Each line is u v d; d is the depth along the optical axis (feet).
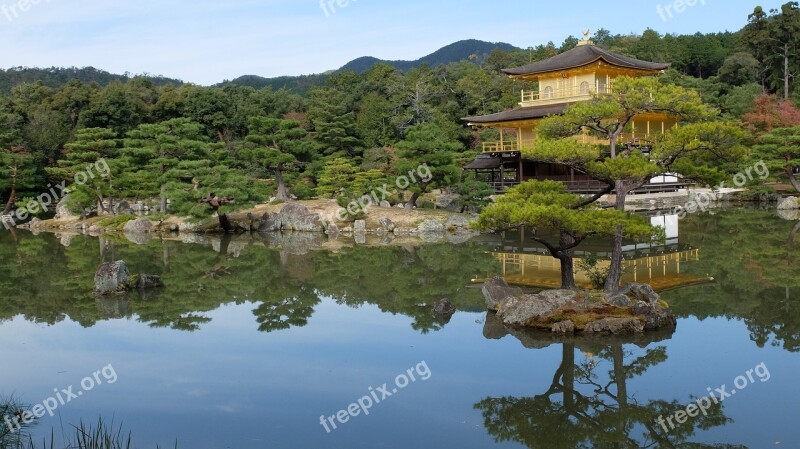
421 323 84.07
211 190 175.42
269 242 167.22
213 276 121.19
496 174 223.10
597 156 75.82
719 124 72.84
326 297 102.58
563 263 88.17
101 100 276.41
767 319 80.38
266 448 48.62
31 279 118.62
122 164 195.72
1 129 235.20
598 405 56.24
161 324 86.48
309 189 214.07
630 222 73.61
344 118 255.09
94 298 103.04
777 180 230.89
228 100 297.12
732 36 401.49
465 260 131.64
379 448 48.52
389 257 138.82
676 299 90.99
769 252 128.88
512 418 53.98
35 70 490.08
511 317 80.18
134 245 164.04
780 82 328.29
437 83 328.90
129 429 52.47
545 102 192.54
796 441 47.85
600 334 75.20
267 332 81.87
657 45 352.08
